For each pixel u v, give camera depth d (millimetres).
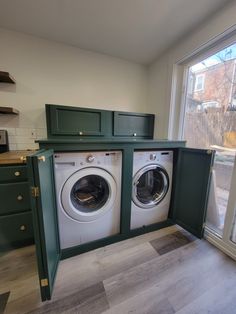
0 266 1297
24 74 1905
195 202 1644
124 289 1109
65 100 2137
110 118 2150
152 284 1150
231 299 1051
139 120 2352
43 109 2031
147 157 1630
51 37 1909
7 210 1428
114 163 1460
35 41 1896
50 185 1124
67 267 1292
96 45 2064
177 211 1876
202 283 1161
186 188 1738
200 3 1362
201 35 1623
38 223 895
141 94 2623
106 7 1425
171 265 1320
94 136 2076
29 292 1076
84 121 2002
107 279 1188
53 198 1215
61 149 1208
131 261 1361
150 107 2592
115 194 1522
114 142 1386
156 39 1902
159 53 2225
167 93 2174
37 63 1942
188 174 1704
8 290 1089
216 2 1349
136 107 2615
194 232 1665
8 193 1408
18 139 1968
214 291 1104
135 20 1590
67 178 1294
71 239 1411
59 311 966
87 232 1465
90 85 2256
